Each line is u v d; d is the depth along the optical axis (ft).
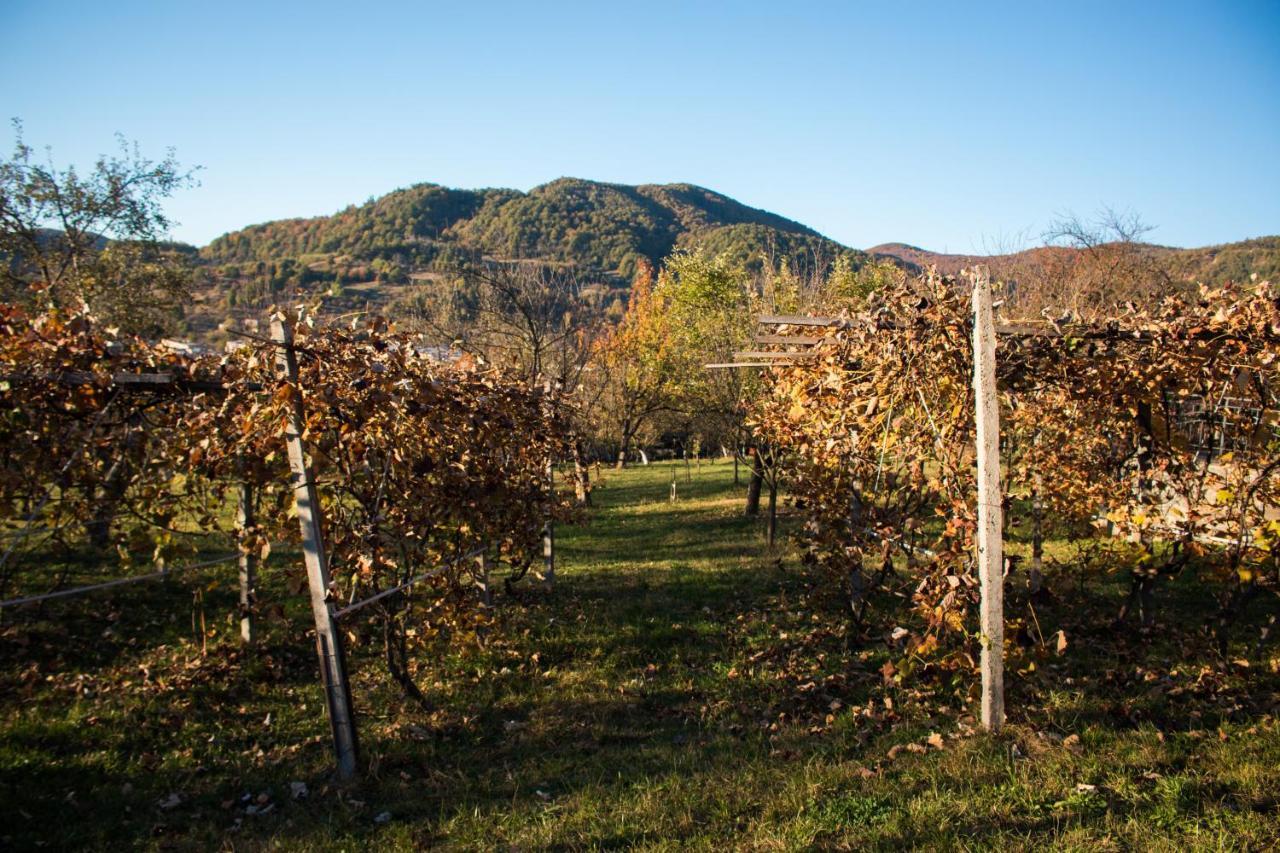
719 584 32.27
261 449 17.22
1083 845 11.36
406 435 18.39
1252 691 18.40
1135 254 60.08
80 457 15.16
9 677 19.47
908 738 16.57
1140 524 21.62
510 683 20.98
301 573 16.93
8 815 13.60
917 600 18.06
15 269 42.70
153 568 28.76
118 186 45.60
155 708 18.34
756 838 12.15
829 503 25.11
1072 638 22.98
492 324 49.24
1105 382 21.35
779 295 50.49
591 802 13.88
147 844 13.06
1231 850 11.00
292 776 15.75
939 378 18.35
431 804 14.46
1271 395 20.53
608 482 89.15
